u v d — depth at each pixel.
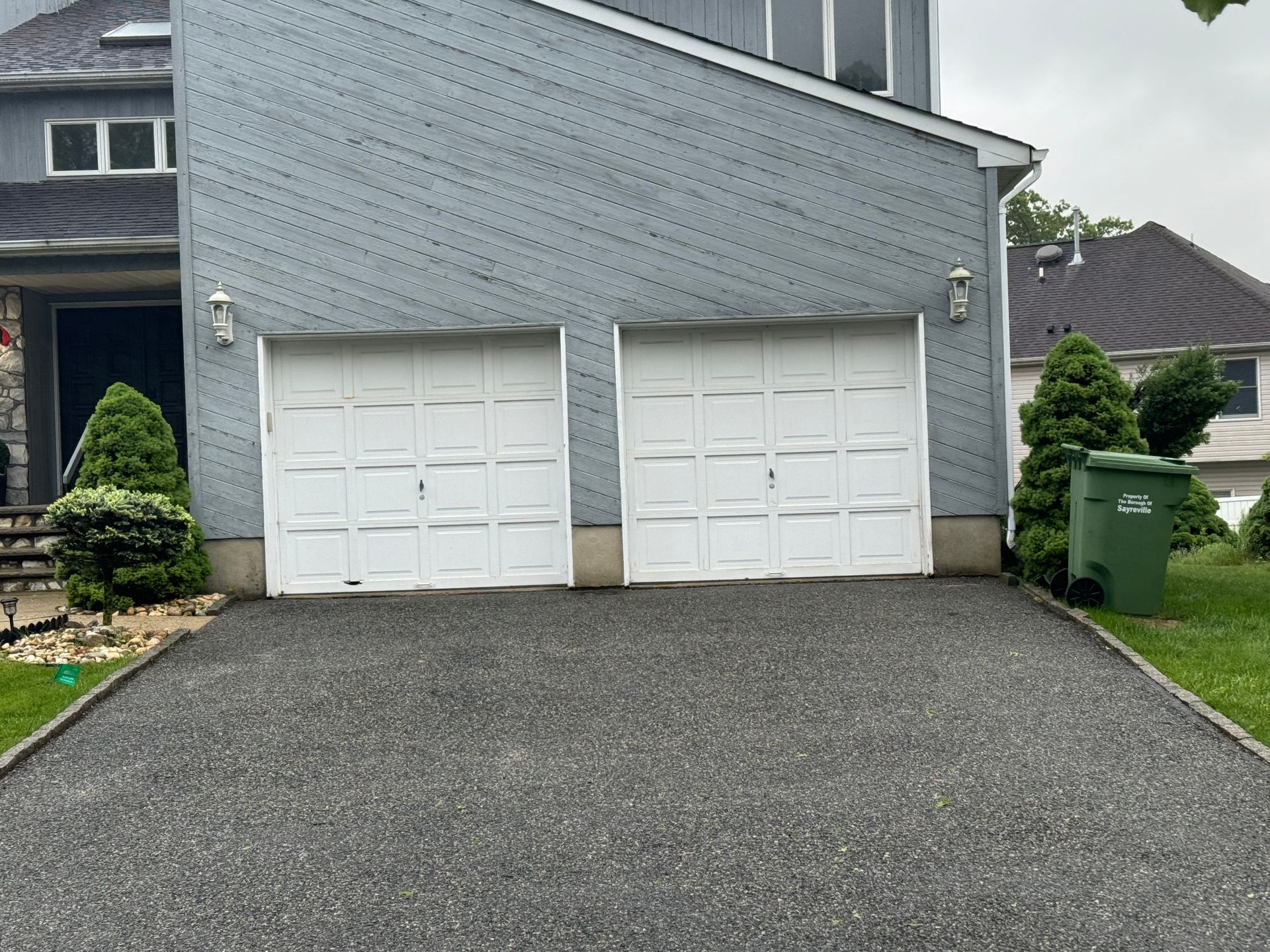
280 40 10.62
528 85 10.56
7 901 4.41
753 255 10.51
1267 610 8.63
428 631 8.81
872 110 10.45
